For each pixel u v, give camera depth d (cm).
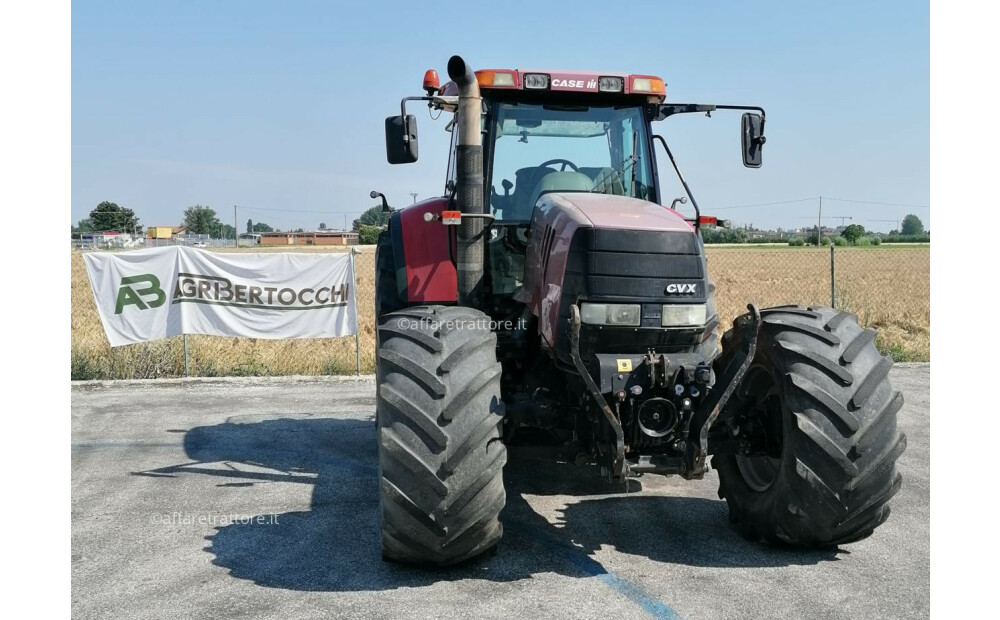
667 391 378
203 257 958
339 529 452
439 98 450
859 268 2753
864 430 366
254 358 1065
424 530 346
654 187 504
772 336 400
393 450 341
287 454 632
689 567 388
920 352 1105
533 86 476
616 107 504
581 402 396
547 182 479
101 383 941
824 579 373
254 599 356
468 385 350
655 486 531
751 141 497
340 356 1088
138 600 358
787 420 379
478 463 344
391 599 353
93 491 534
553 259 397
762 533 413
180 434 700
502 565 391
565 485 531
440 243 506
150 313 952
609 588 363
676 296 374
